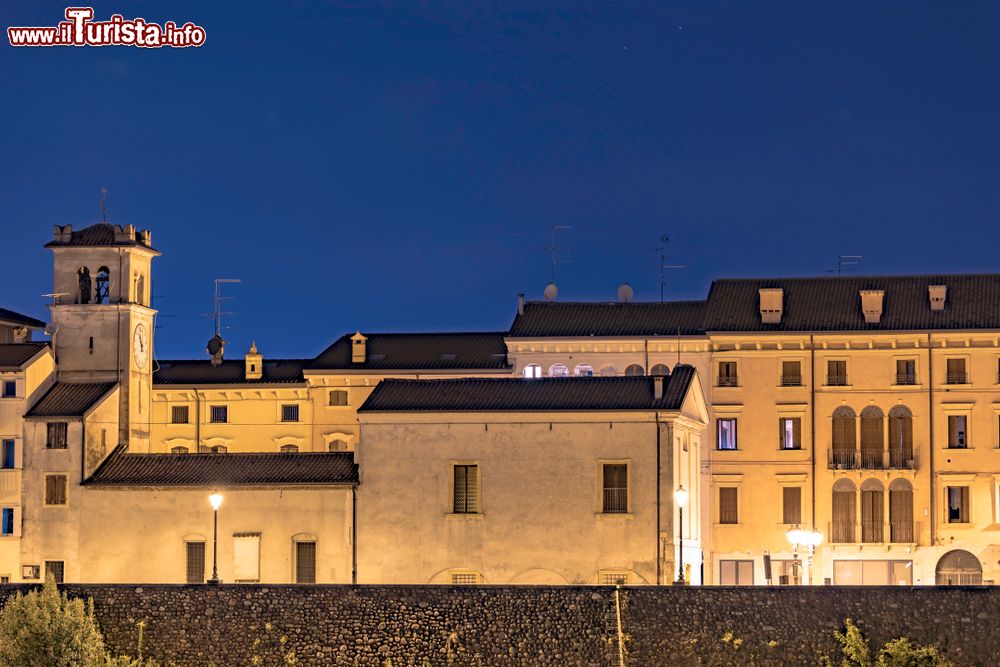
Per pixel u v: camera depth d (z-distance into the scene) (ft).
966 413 410.31
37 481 353.72
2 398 357.82
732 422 417.49
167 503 346.33
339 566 338.95
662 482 331.16
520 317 435.94
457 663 292.40
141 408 376.07
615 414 332.80
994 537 406.62
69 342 370.32
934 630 283.59
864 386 414.00
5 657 290.56
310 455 351.87
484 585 294.25
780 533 412.36
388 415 340.18
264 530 341.41
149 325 381.40
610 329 427.33
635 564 330.13
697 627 287.89
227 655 296.71
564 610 291.17
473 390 345.72
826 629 285.43
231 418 458.09
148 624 298.56
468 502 337.11
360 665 294.25
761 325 418.92
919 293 422.41
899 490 410.11
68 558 351.05
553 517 333.83
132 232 376.07
